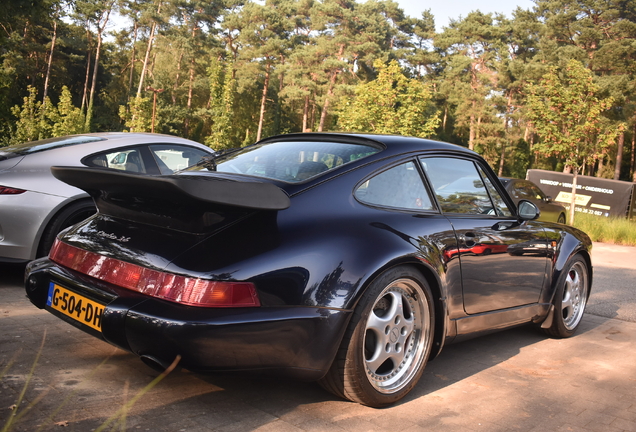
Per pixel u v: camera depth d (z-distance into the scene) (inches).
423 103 949.8
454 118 2910.9
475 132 2534.5
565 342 160.6
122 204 100.6
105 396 98.0
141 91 2758.4
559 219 546.6
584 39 2148.1
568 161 727.1
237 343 85.0
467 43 2832.2
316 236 94.4
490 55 2664.9
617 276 303.7
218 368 86.0
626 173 2413.9
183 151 219.5
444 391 114.7
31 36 2554.1
